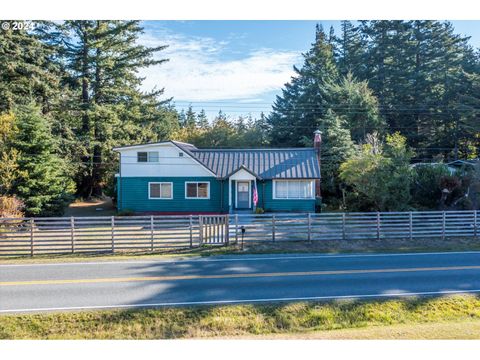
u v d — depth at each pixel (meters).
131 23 38.44
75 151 35.47
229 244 16.86
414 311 9.73
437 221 18.42
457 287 11.05
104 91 38.75
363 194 24.45
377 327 8.82
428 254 15.28
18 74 31.55
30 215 22.92
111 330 8.71
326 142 33.16
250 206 26.89
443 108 41.69
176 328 8.83
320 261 14.14
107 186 37.66
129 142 40.59
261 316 9.30
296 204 26.61
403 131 43.69
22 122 23.83
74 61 37.72
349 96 38.28
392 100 44.84
